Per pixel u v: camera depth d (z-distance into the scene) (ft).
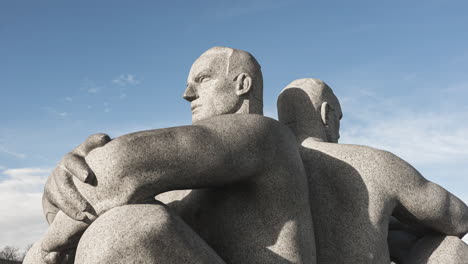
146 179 8.25
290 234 9.70
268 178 9.64
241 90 12.34
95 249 7.61
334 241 11.32
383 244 11.30
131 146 8.29
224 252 9.96
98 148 8.50
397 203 11.84
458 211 12.24
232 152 8.97
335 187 11.75
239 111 12.31
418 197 11.72
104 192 8.18
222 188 10.32
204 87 12.37
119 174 8.16
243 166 9.15
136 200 8.24
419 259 12.21
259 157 9.39
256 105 12.57
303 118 13.87
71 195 8.24
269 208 9.73
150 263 7.69
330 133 14.11
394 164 11.87
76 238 9.02
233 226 9.95
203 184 8.90
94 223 7.99
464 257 11.87
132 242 7.63
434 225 12.09
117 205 8.15
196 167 8.59
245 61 12.64
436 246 12.20
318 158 12.22
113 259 7.52
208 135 8.89
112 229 7.72
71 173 8.45
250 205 9.89
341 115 15.05
